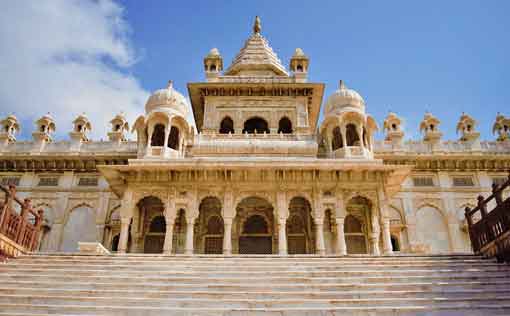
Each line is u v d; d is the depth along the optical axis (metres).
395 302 12.38
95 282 14.27
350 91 28.52
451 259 17.05
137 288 13.70
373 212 24.94
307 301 12.46
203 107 34.91
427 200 32.47
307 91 33.06
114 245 30.97
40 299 12.70
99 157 32.78
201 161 23.98
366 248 25.39
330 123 27.25
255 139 28.30
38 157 32.81
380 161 24.34
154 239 25.77
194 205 23.00
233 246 25.05
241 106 32.53
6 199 16.75
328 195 23.33
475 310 11.66
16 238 17.42
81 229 31.42
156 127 28.70
